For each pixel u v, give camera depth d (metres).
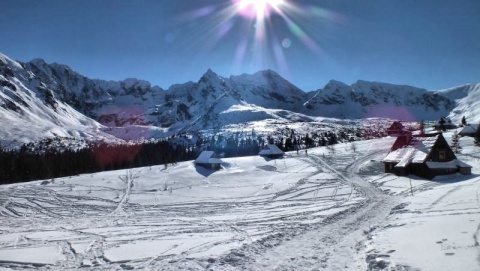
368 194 59.34
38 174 130.75
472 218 24.67
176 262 21.91
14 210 62.62
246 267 20.03
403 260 17.50
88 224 46.31
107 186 78.75
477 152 87.94
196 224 40.84
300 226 34.41
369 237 25.36
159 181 82.25
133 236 33.56
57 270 21.97
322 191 66.19
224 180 82.75
